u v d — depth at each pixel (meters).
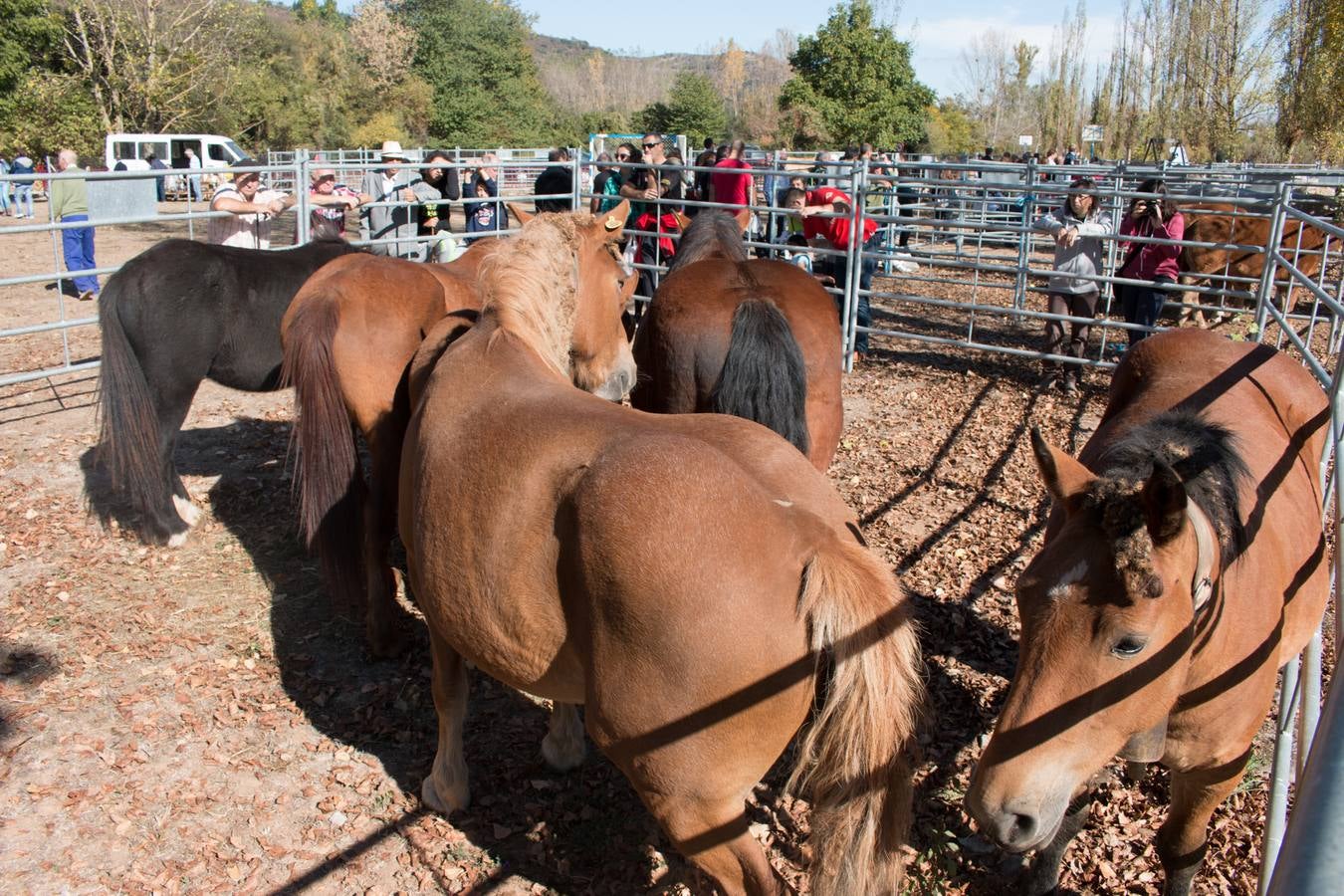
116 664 3.96
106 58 26.52
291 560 4.95
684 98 37.94
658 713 1.99
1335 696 0.81
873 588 1.97
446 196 10.52
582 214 3.79
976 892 2.88
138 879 2.85
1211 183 9.41
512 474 2.28
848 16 28.47
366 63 41.78
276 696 3.80
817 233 9.13
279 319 5.26
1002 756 1.97
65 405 7.37
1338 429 2.44
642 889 2.87
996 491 5.81
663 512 1.98
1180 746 2.39
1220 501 2.19
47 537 5.10
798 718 2.04
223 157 25.56
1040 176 14.77
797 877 2.87
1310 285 3.31
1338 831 0.63
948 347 9.91
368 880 2.89
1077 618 1.91
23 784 3.23
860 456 6.50
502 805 3.23
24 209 19.19
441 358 2.91
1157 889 2.84
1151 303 8.23
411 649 4.16
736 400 3.46
